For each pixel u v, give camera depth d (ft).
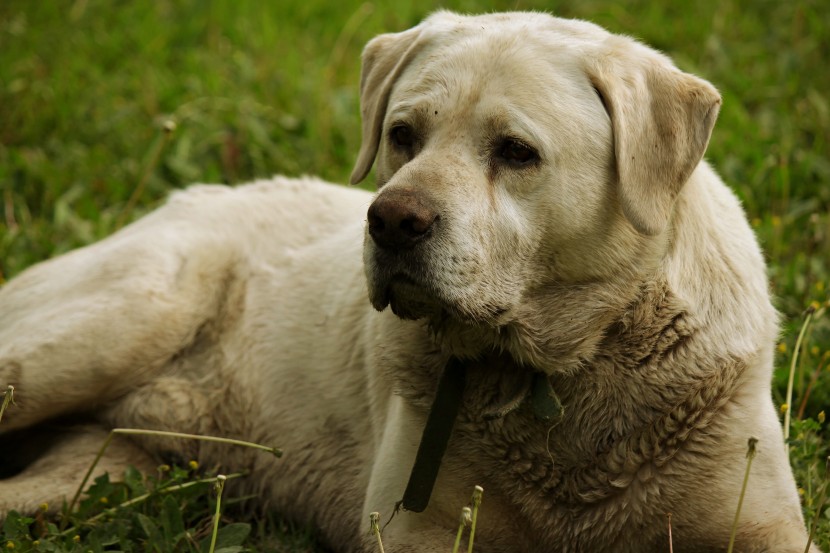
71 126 37.83
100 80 40.40
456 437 20.51
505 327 19.95
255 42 43.37
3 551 20.27
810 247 30.89
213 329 25.80
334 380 24.06
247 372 25.26
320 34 45.21
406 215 18.44
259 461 24.84
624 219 19.93
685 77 20.10
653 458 19.66
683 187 20.02
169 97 39.19
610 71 19.84
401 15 45.93
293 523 24.20
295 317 25.12
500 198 19.45
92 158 35.91
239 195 27.78
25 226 32.65
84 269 25.90
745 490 19.01
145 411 24.99
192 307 25.41
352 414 23.67
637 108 19.77
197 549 20.71
